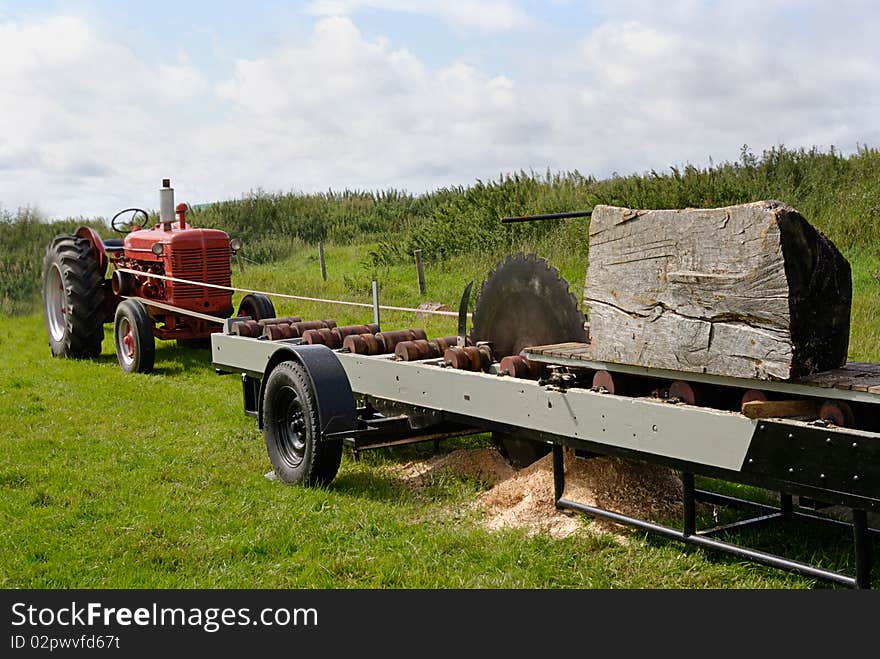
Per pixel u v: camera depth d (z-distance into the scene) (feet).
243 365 23.65
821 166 50.88
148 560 14.79
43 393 29.12
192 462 20.80
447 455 20.38
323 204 89.86
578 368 15.52
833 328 12.01
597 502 15.92
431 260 57.72
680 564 13.89
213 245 35.42
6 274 57.77
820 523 14.57
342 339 22.18
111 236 70.38
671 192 50.52
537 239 52.60
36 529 16.28
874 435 10.59
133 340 32.86
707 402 13.30
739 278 11.92
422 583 13.64
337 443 18.25
